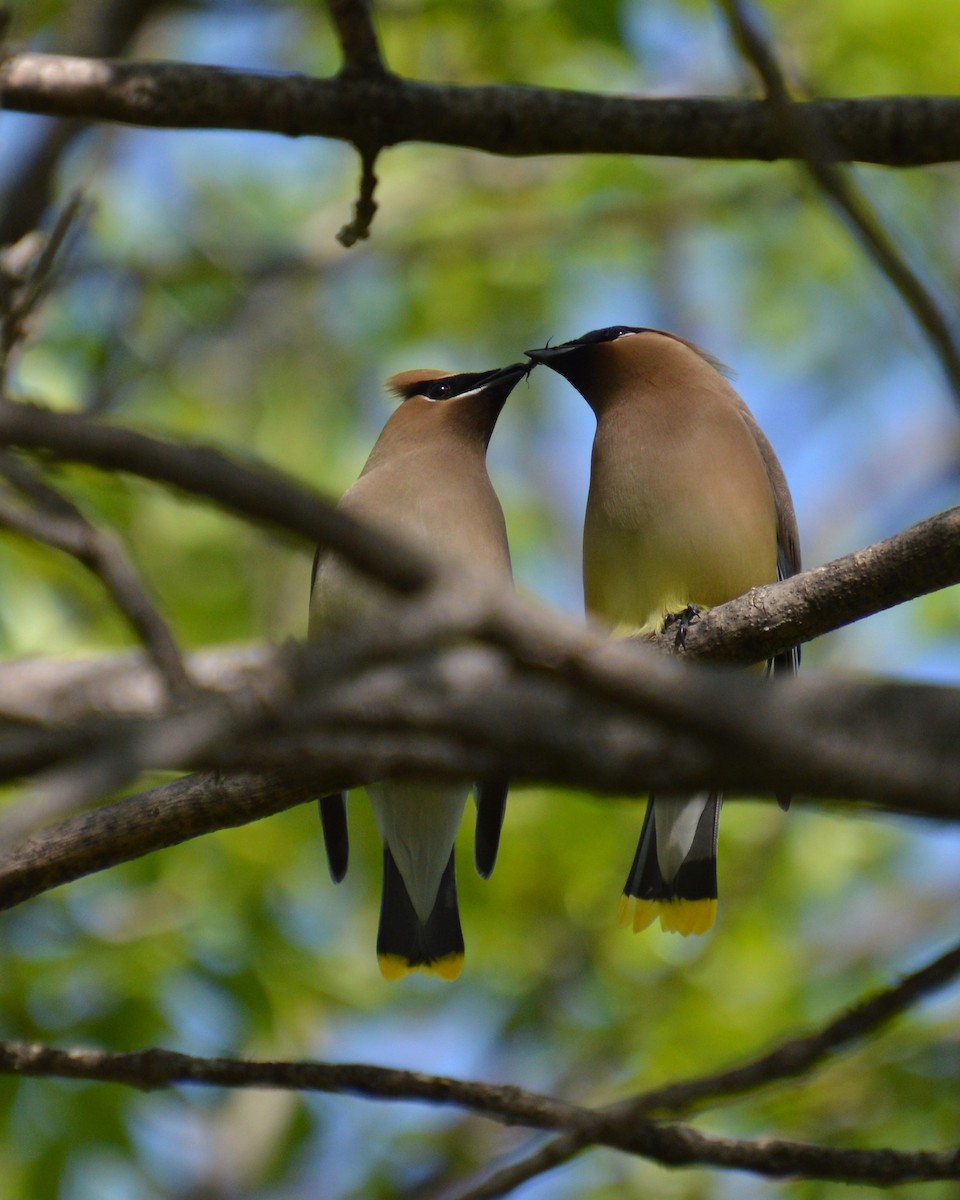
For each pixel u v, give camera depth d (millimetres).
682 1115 6082
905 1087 10977
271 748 3303
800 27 14633
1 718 3350
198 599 14531
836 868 14742
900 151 7996
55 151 11680
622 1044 13422
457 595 3199
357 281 17250
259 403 16812
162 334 16266
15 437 3316
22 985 11055
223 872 12250
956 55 14289
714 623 7098
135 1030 11070
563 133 8023
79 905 11820
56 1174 11055
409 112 7977
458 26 13430
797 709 3107
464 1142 13008
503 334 17156
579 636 3166
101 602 12117
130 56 13078
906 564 6711
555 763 3254
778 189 16625
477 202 16812
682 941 14086
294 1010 12039
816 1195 10914
